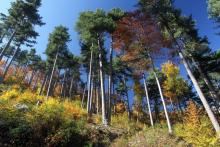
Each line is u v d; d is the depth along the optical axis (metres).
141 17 20.12
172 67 32.81
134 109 42.94
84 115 18.03
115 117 25.23
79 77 52.44
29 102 17.55
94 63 31.06
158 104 41.16
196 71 23.78
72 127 12.20
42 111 12.26
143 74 25.52
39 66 49.16
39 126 10.91
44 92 41.22
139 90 37.75
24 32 32.44
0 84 26.56
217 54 23.30
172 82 33.09
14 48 45.47
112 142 13.30
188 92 34.59
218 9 18.50
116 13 25.03
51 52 35.03
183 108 36.41
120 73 34.41
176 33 19.45
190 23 21.83
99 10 23.97
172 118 37.19
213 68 23.81
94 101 43.81
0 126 9.94
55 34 33.34
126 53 22.16
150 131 16.06
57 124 12.00
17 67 51.12
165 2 18.16
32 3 32.12
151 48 20.62
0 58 26.64
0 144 9.02
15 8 30.83
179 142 13.41
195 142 12.27
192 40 22.59
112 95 37.12
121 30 21.36
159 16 18.38
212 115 13.45
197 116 13.88
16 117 10.99
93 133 13.25
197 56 23.44
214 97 21.97
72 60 39.81
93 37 23.42
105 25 22.05
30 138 10.10
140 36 20.80
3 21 32.53
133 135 15.12
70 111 16.77
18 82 36.69
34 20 32.31
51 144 10.39
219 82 26.70
